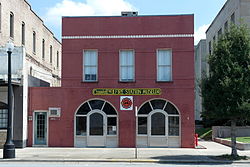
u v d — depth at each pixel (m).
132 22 22.05
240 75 16.20
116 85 21.81
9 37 26.73
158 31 21.91
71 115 21.94
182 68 21.66
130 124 21.58
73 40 22.17
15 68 21.36
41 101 22.14
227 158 16.75
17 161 16.27
